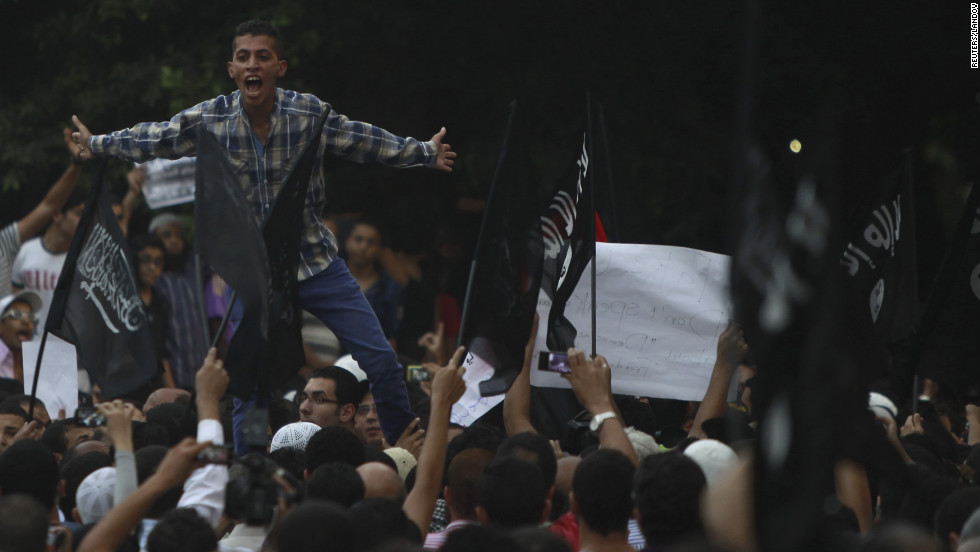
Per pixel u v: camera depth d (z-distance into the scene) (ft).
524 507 31.37
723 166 97.40
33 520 27.81
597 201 52.75
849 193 90.27
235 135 46.34
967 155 94.63
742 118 23.50
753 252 23.45
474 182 98.99
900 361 51.19
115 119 101.09
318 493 32.50
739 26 96.02
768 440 23.16
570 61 98.84
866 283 52.01
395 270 97.35
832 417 22.91
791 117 88.17
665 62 98.22
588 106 45.70
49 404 56.54
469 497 34.32
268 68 45.75
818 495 22.86
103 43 98.58
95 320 42.65
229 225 37.81
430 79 99.91
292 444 45.75
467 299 41.78
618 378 49.06
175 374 79.00
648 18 97.86
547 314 47.32
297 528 26.53
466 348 40.60
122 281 42.22
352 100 100.73
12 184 100.37
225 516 32.99
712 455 35.12
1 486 35.63
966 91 95.20
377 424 55.72
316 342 82.33
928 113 95.86
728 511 24.43
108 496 35.01
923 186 94.17
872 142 93.09
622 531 31.04
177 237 82.17
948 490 36.60
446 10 98.37
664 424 57.00
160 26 99.30
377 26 97.66
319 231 48.57
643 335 49.06
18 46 104.88
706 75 98.94
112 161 100.73
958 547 30.14
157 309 78.28
